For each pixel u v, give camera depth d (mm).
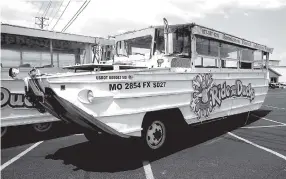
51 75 3336
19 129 6242
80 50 6688
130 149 4918
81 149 4961
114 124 3660
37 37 5906
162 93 4285
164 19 4492
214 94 5512
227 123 7715
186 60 4918
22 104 5117
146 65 4887
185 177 3502
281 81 45094
